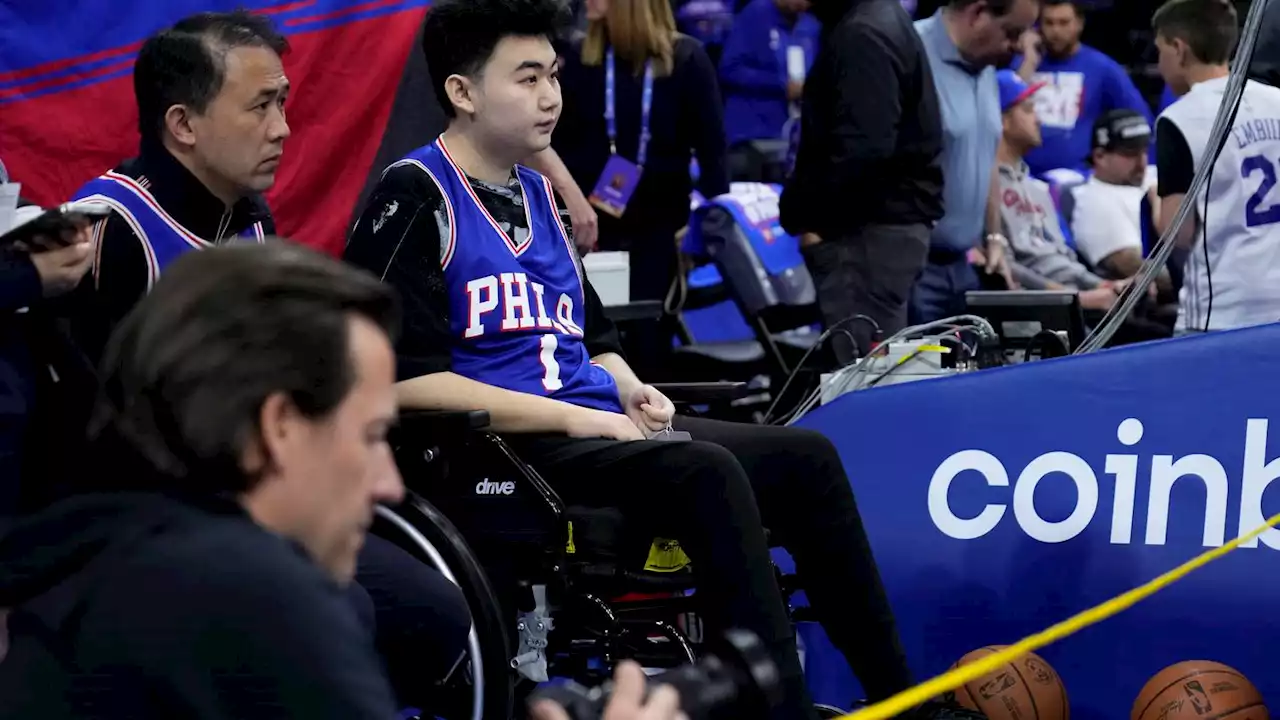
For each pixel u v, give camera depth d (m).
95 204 2.85
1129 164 7.51
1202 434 3.96
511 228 3.50
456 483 3.32
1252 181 4.78
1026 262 7.39
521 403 3.31
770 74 8.29
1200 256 4.92
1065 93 8.34
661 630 3.26
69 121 4.87
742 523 3.10
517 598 3.31
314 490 1.48
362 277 1.51
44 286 2.71
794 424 4.29
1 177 3.10
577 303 3.64
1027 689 3.67
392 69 5.17
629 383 3.72
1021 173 7.46
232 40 3.13
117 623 1.41
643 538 3.29
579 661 3.46
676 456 3.15
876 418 4.20
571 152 5.93
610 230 6.00
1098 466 4.02
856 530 3.41
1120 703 3.95
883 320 6.03
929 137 5.96
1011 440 4.10
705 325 7.99
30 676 1.44
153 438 1.45
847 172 5.85
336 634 1.41
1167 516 3.96
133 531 1.46
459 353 3.44
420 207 3.37
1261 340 3.98
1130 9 9.45
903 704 1.56
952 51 6.41
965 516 4.10
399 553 2.95
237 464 1.45
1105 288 7.03
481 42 3.40
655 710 1.35
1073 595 4.00
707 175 6.12
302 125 5.13
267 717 1.37
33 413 2.79
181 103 3.11
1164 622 3.93
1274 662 3.85
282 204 5.12
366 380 1.47
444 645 2.92
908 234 6.00
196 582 1.40
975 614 4.08
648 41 5.77
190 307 1.44
